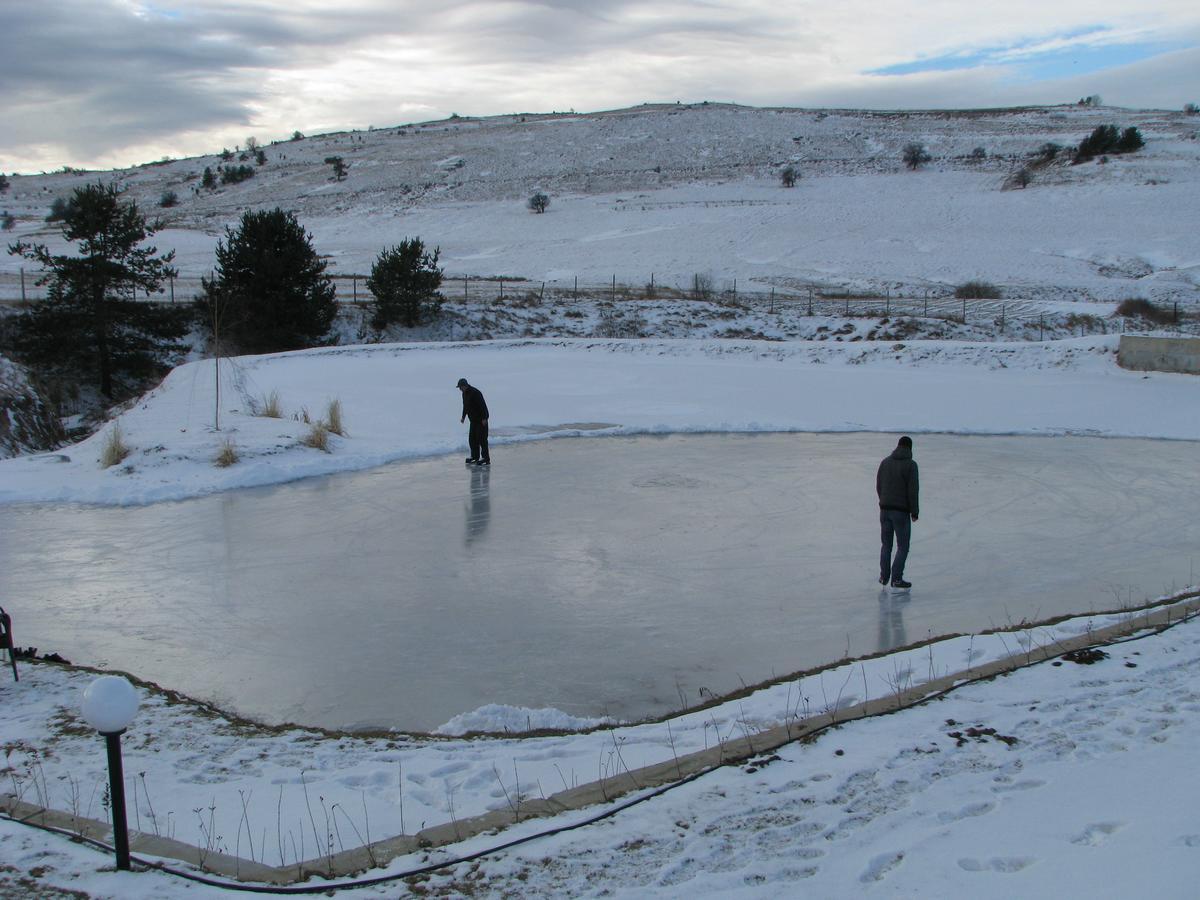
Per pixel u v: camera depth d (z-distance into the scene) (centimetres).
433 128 14938
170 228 7775
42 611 941
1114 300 4541
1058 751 543
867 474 1612
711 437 1997
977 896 384
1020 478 1584
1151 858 404
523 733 662
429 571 1071
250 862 441
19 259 6081
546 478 1584
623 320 4131
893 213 7006
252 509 1375
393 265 3897
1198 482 1553
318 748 619
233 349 3484
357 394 2412
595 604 959
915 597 978
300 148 13875
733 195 8069
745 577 1048
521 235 6994
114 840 433
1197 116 11456
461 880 420
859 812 474
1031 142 9725
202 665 803
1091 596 977
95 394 3431
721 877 411
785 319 4112
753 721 637
